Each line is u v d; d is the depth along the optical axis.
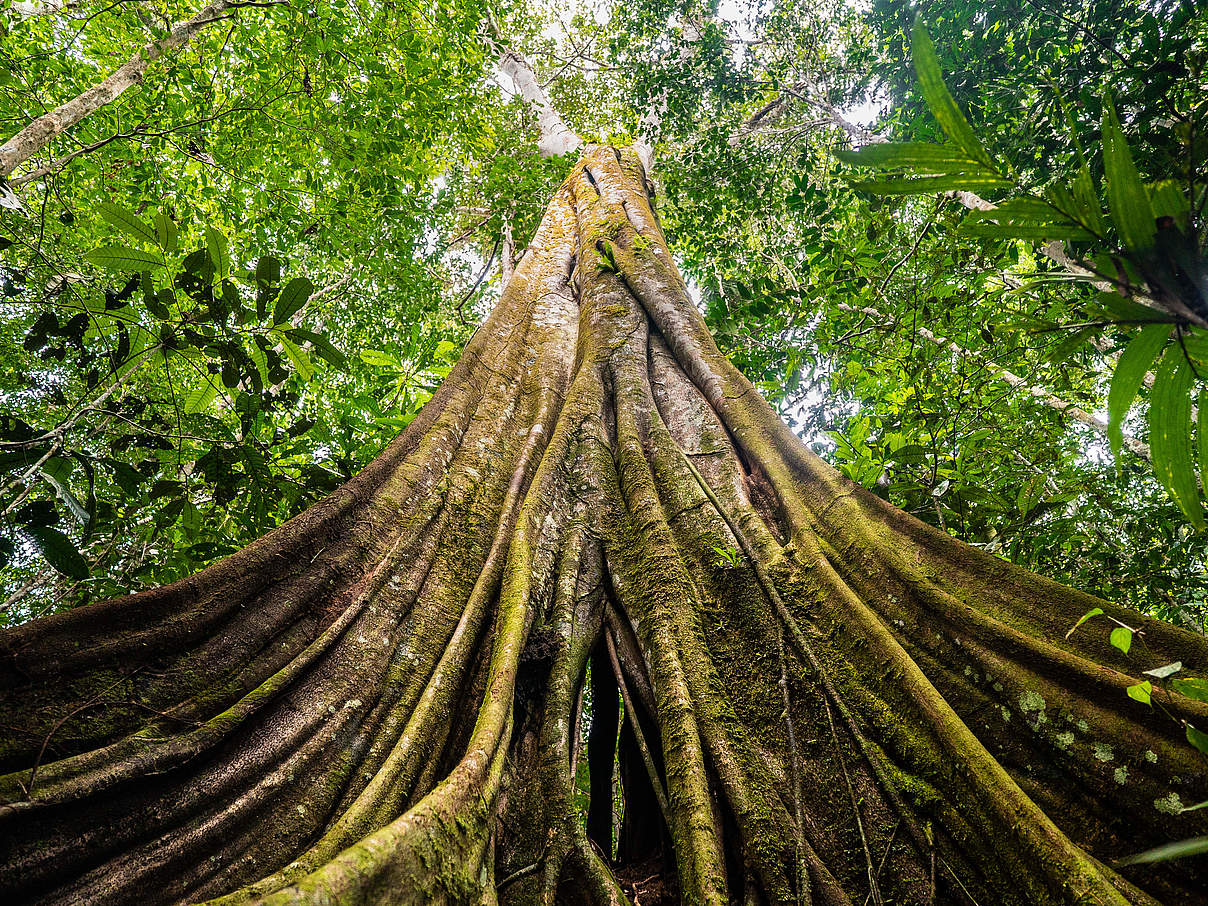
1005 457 4.58
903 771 2.15
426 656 2.65
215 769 1.97
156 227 3.01
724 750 2.33
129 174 7.43
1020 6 5.03
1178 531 4.52
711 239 9.79
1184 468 1.01
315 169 8.20
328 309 10.03
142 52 5.50
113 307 3.22
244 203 8.39
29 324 5.96
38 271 4.45
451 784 1.82
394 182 8.20
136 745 1.88
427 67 7.49
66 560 2.76
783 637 2.64
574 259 6.81
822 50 8.95
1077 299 4.05
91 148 5.51
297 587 2.61
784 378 6.16
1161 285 0.91
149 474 3.79
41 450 3.15
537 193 10.92
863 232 5.46
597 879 2.03
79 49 7.23
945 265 4.93
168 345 3.31
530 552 3.05
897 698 2.29
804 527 3.10
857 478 4.06
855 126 7.77
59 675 1.93
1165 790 1.76
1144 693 1.52
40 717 1.83
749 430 3.80
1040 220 0.99
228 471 3.80
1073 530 4.55
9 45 6.70
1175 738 1.82
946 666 2.36
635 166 9.44
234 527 5.17
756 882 2.03
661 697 2.52
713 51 8.38
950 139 0.96
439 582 2.97
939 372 4.79
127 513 4.31
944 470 4.16
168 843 1.77
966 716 2.21
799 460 3.48
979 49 5.32
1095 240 0.97
